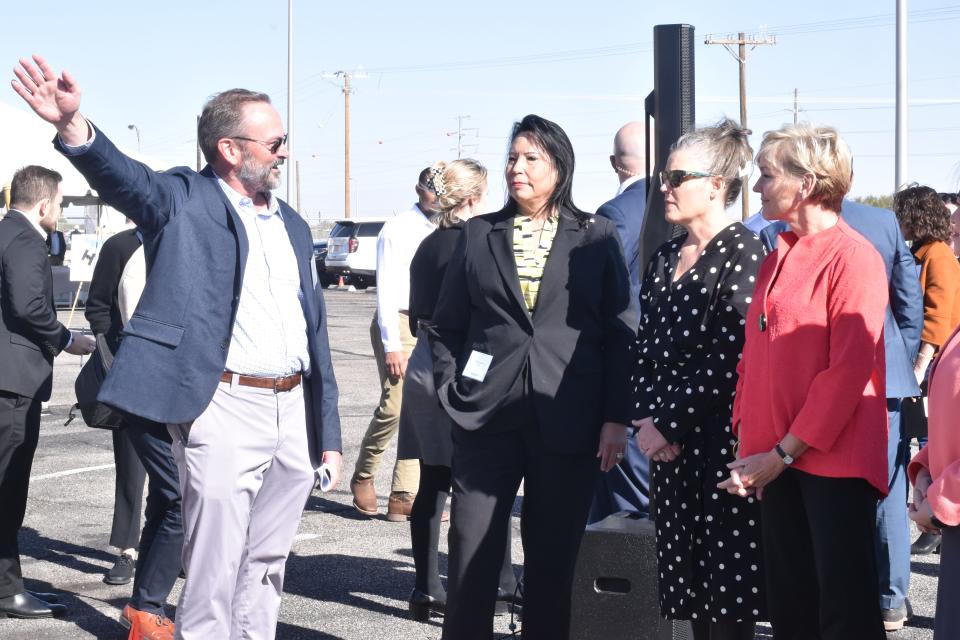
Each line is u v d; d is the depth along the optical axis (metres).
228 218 3.45
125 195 3.23
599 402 3.69
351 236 36.16
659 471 3.55
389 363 6.20
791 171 3.09
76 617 4.83
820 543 3.03
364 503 6.74
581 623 3.85
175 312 3.33
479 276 3.72
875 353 3.00
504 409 3.64
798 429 3.00
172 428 3.46
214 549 3.46
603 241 3.74
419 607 4.77
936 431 2.63
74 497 7.14
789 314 3.08
